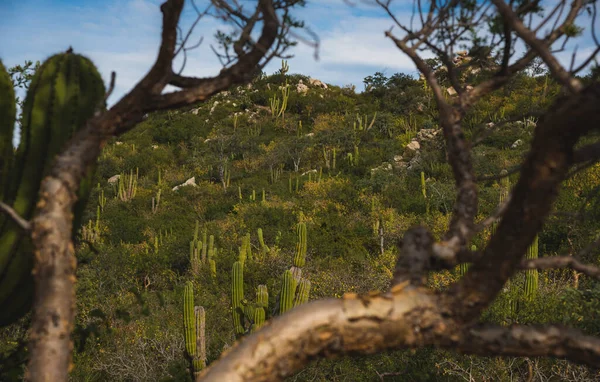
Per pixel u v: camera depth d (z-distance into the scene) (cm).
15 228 164
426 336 114
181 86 143
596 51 118
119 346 907
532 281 906
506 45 144
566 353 117
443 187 2730
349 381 688
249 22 143
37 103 162
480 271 114
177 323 1120
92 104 167
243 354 108
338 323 110
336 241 2089
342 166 4012
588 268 118
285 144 4288
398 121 4978
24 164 163
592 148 106
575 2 132
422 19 155
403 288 117
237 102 5912
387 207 2736
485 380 635
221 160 4041
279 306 701
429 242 125
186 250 2170
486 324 118
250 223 2580
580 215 177
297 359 110
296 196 3341
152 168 4481
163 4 135
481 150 3033
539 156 103
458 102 151
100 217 3014
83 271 1305
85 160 133
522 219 107
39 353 117
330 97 5947
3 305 175
